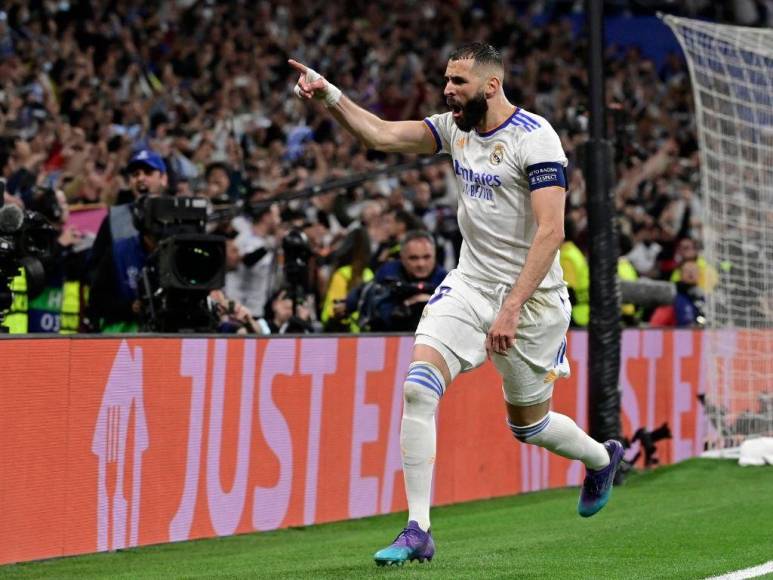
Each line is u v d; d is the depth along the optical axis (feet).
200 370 37.45
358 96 106.42
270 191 70.85
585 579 27.14
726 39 53.88
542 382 29.30
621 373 52.75
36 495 32.89
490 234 28.32
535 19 128.26
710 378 55.36
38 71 86.33
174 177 64.80
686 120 112.78
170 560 33.83
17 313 39.86
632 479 50.93
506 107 28.07
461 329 28.27
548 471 50.83
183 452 37.01
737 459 54.24
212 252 39.75
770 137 54.49
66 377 33.60
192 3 108.99
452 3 121.49
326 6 115.24
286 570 29.99
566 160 27.94
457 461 46.09
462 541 35.58
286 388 40.16
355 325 50.21
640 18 123.34
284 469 40.16
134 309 41.24
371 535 38.60
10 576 30.89
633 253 79.46
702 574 28.02
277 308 48.37
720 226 54.80
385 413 43.80
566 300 29.19
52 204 47.03
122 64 93.86
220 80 95.55
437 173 82.89
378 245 65.67
